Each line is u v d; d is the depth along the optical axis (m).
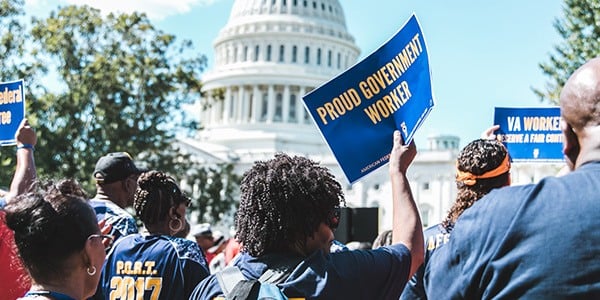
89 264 4.02
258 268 3.98
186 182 59.28
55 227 3.88
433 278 3.64
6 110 8.08
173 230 6.48
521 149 8.73
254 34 128.62
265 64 127.00
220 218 62.12
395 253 4.06
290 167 4.14
